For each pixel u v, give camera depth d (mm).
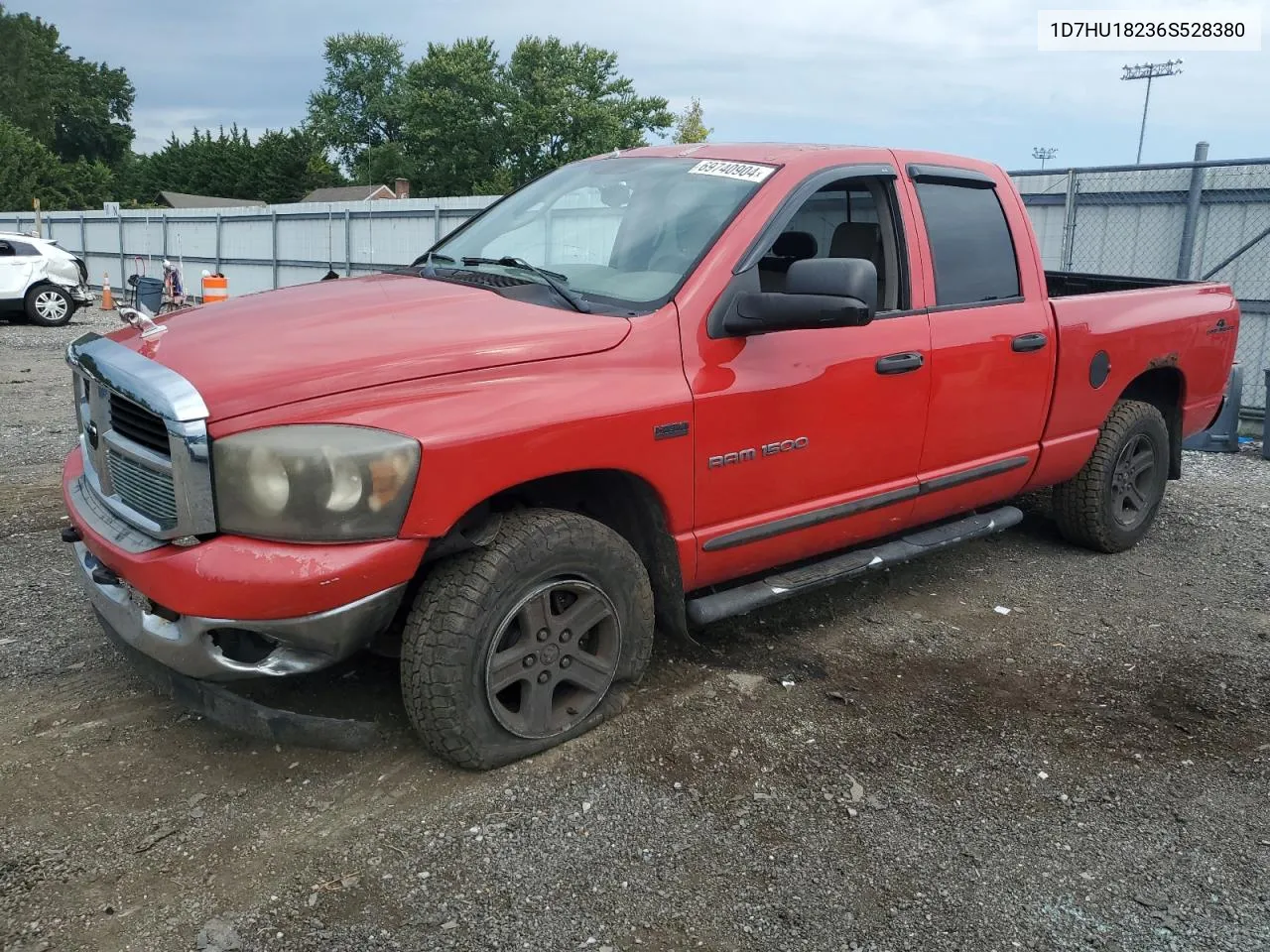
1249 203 9758
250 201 81125
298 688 3535
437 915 2500
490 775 3105
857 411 3820
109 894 2541
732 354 3438
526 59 63406
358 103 92438
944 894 2656
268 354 2836
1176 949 2482
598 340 3156
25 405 9422
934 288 4160
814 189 3762
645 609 3357
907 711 3646
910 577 5090
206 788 3006
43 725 3338
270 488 2609
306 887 2592
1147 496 5578
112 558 2902
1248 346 9945
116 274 28641
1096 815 3033
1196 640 4383
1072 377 4793
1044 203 11164
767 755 3299
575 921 2502
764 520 3637
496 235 4164
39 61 93375
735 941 2459
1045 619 4586
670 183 3863
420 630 2904
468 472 2789
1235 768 3328
